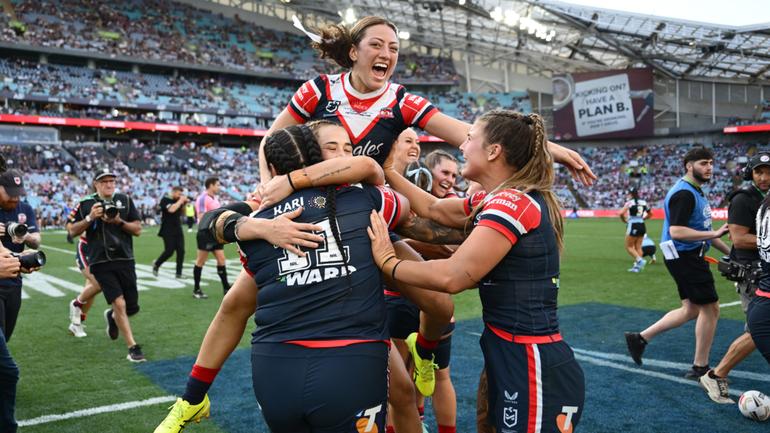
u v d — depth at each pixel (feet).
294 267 7.55
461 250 7.81
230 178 152.25
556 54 180.45
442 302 9.99
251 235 7.82
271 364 7.50
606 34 149.38
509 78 197.88
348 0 167.22
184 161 150.30
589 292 33.60
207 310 29.07
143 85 162.09
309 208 7.79
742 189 16.12
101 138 158.71
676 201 17.11
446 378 12.25
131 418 14.44
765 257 12.90
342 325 7.45
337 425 7.25
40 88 143.95
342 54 10.62
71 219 20.07
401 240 10.77
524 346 7.97
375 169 8.07
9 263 10.55
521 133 8.35
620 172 161.27
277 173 8.30
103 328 25.09
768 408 13.89
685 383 16.90
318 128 8.49
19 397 16.01
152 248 63.98
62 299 32.83
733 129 151.33
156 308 29.55
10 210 16.42
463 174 8.89
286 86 188.44
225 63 175.94
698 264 17.01
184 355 20.54
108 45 161.27
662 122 166.40
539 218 8.07
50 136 139.33
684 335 22.86
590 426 13.74
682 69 163.63
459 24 170.50
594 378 17.47
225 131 160.25
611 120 153.17
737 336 22.36
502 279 8.12
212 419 14.33
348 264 7.63
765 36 128.77
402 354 12.77
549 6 141.08
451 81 193.98
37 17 158.92
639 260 42.37
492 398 8.45
